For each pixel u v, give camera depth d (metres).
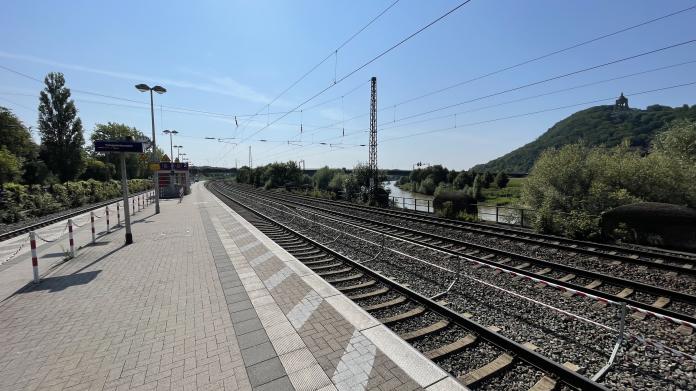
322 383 3.43
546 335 4.99
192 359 3.93
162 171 38.91
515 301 6.31
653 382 3.87
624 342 4.74
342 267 8.80
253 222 16.64
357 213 22.92
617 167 15.76
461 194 21.50
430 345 4.70
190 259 8.64
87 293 6.16
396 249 10.91
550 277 7.88
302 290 6.25
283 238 12.64
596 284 7.46
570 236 13.62
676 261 9.31
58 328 4.75
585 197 15.75
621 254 10.41
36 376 3.61
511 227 16.67
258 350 4.11
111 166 56.06
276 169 58.88
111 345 4.27
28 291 6.27
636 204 12.20
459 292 6.86
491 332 4.68
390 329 4.72
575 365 4.14
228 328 4.71
